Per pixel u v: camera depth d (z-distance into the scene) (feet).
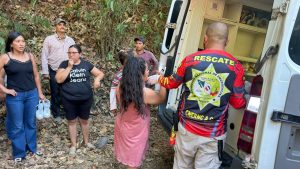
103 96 20.02
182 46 14.01
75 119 14.84
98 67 21.48
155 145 16.22
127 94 11.01
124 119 11.42
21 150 13.96
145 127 11.61
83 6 24.72
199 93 8.93
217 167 9.37
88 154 14.90
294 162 8.67
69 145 15.65
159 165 14.30
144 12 24.88
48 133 16.58
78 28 23.52
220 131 9.11
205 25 14.74
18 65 13.42
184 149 9.51
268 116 8.46
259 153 8.62
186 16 14.10
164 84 9.69
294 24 8.16
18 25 20.98
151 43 23.95
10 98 13.53
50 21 23.36
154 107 20.24
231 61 8.75
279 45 8.26
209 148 9.19
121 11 22.20
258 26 15.14
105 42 22.49
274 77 8.31
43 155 14.62
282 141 8.57
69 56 14.19
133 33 23.91
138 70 10.98
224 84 8.72
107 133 17.10
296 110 8.43
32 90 14.07
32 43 21.06
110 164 14.20
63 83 14.42
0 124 16.60
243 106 9.00
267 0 14.05
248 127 9.12
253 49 15.57
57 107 18.01
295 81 8.32
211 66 8.73
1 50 17.17
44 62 17.34
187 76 9.09
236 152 9.74
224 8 15.08
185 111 9.25
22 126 13.91
